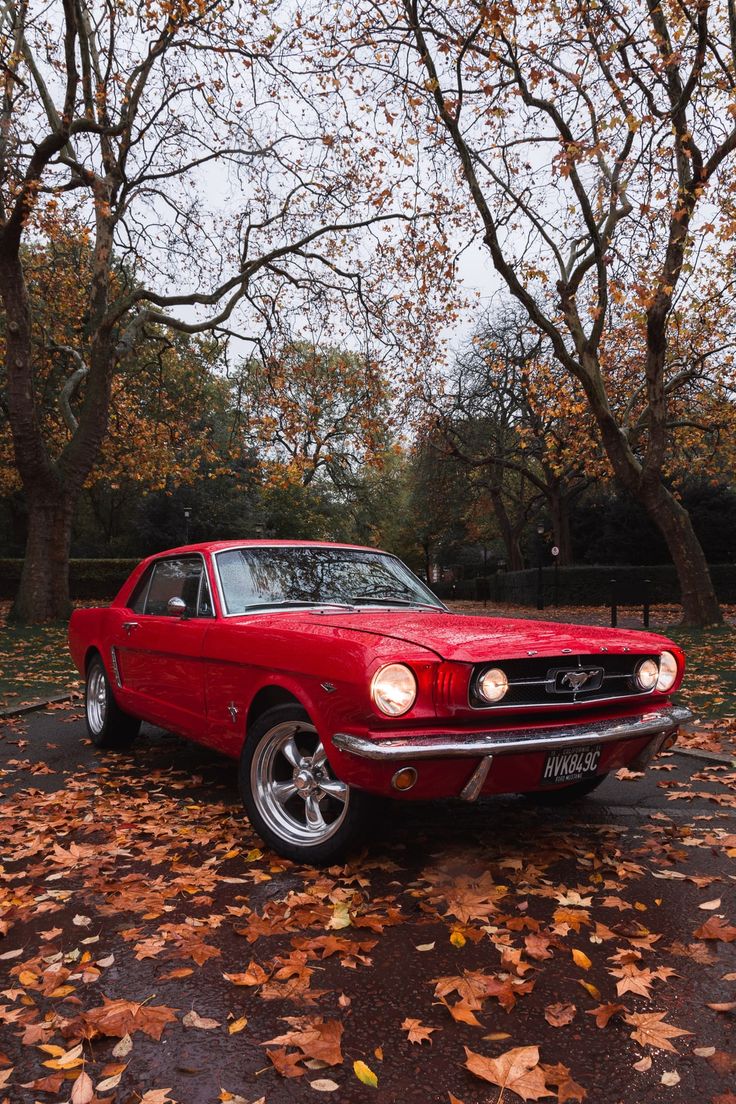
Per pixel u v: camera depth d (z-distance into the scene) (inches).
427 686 127.6
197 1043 90.7
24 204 571.2
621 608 1206.3
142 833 166.1
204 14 494.0
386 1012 96.7
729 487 1557.6
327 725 133.2
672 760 228.4
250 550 194.7
